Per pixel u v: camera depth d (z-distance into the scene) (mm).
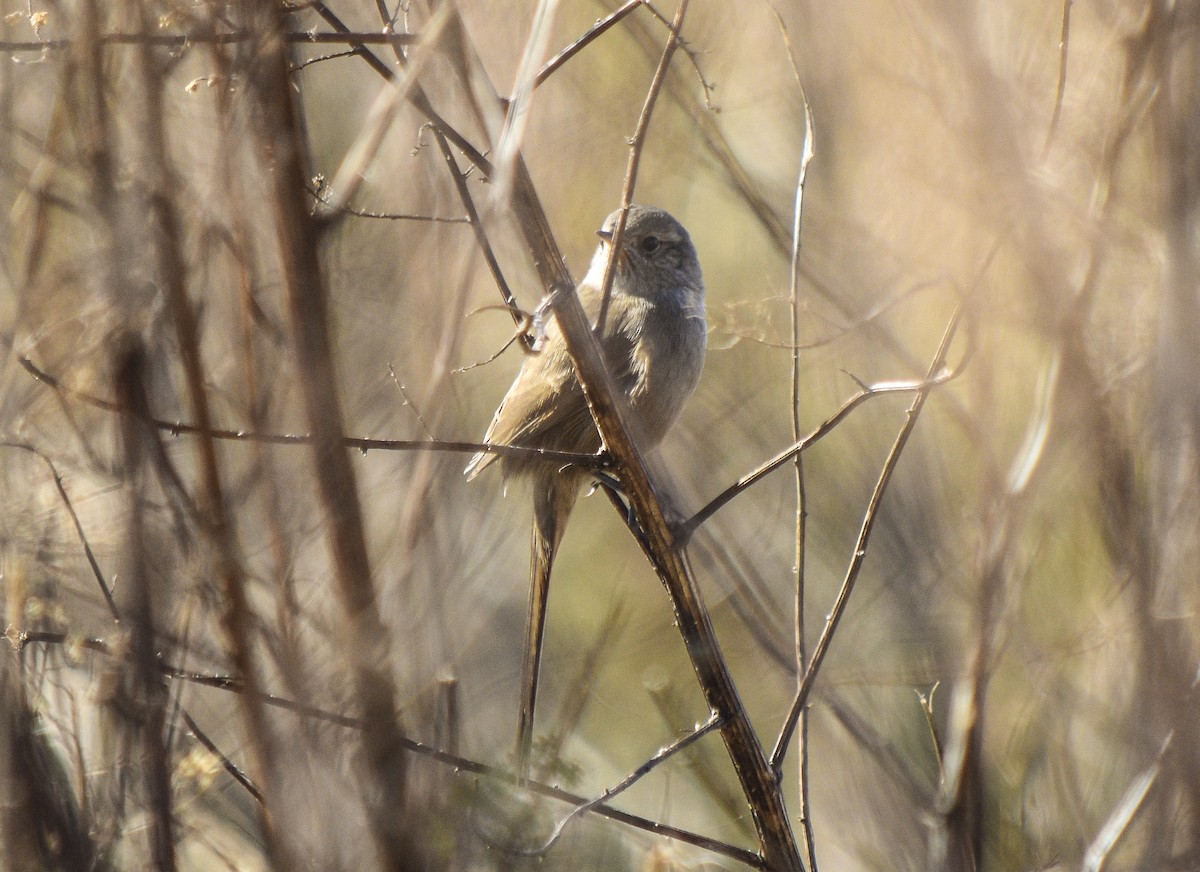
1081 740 7633
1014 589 6836
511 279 8242
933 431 9570
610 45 10938
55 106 4785
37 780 5113
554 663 12352
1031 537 7543
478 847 5555
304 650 4961
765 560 10758
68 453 5066
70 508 4941
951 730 7016
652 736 11883
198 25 4770
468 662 6496
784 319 11016
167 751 5078
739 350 11781
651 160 11258
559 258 6496
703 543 9641
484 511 6820
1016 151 5957
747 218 10695
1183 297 5645
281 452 4996
